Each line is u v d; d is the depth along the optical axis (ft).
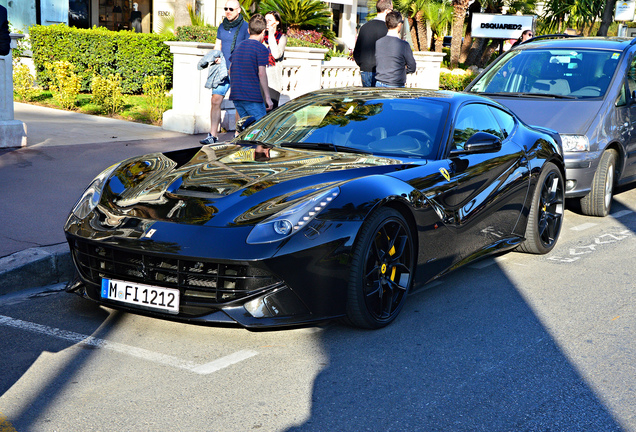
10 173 23.11
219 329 12.78
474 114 16.72
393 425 9.36
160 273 11.70
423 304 14.53
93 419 9.29
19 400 9.79
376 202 12.26
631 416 9.81
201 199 12.35
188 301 11.53
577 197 22.36
